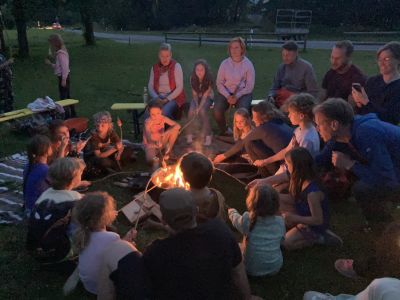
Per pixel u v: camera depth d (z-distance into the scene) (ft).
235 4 139.95
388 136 13.21
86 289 10.90
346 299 9.77
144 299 7.67
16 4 54.39
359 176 13.78
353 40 84.23
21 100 33.60
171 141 19.54
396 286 6.87
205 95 22.63
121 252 8.36
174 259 7.56
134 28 141.08
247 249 11.55
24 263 12.68
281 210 13.60
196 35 100.48
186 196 7.74
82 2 60.08
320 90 21.54
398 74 15.88
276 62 52.42
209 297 7.64
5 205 15.99
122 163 19.36
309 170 12.70
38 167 13.91
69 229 11.62
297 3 111.86
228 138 21.88
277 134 16.38
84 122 23.02
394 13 100.58
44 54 61.00
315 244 13.44
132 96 34.63
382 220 14.14
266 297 11.25
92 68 49.65
